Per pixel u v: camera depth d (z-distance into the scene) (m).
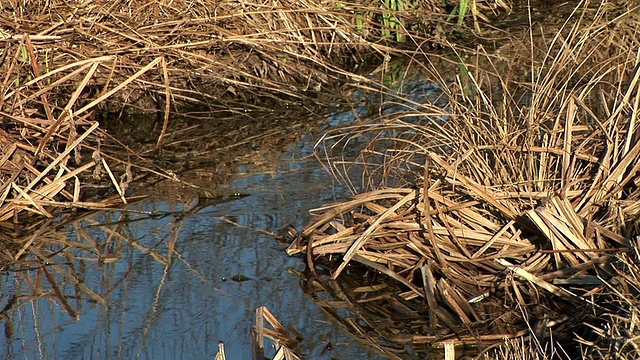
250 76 7.81
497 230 4.57
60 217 5.70
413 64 8.98
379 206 4.90
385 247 4.70
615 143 4.52
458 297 4.23
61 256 5.21
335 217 5.15
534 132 4.82
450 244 4.55
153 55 7.45
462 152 4.89
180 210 5.77
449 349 3.60
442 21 9.55
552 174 4.70
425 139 6.05
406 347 4.07
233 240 5.31
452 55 9.11
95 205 5.80
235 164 6.55
